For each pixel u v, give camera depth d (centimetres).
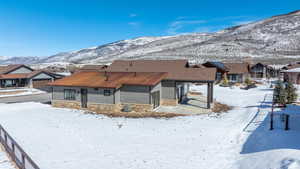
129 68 2817
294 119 1316
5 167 778
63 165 804
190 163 815
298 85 3591
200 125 1362
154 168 779
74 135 1180
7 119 1564
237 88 3566
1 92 3164
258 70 5547
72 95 1978
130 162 830
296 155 680
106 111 1822
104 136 1161
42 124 1416
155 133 1208
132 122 1460
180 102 2225
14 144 795
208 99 1917
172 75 2089
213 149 953
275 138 973
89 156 891
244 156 841
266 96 2561
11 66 4094
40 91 3516
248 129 1220
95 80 2017
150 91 1784
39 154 915
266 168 672
